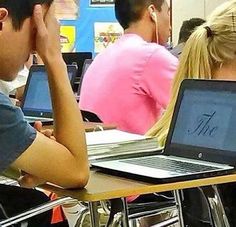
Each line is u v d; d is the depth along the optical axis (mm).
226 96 1753
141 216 2277
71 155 1526
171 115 1978
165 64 3021
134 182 1495
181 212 1909
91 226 1688
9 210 2189
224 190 1733
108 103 3100
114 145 1832
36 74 3631
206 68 1978
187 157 1785
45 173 1493
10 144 1447
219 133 1725
